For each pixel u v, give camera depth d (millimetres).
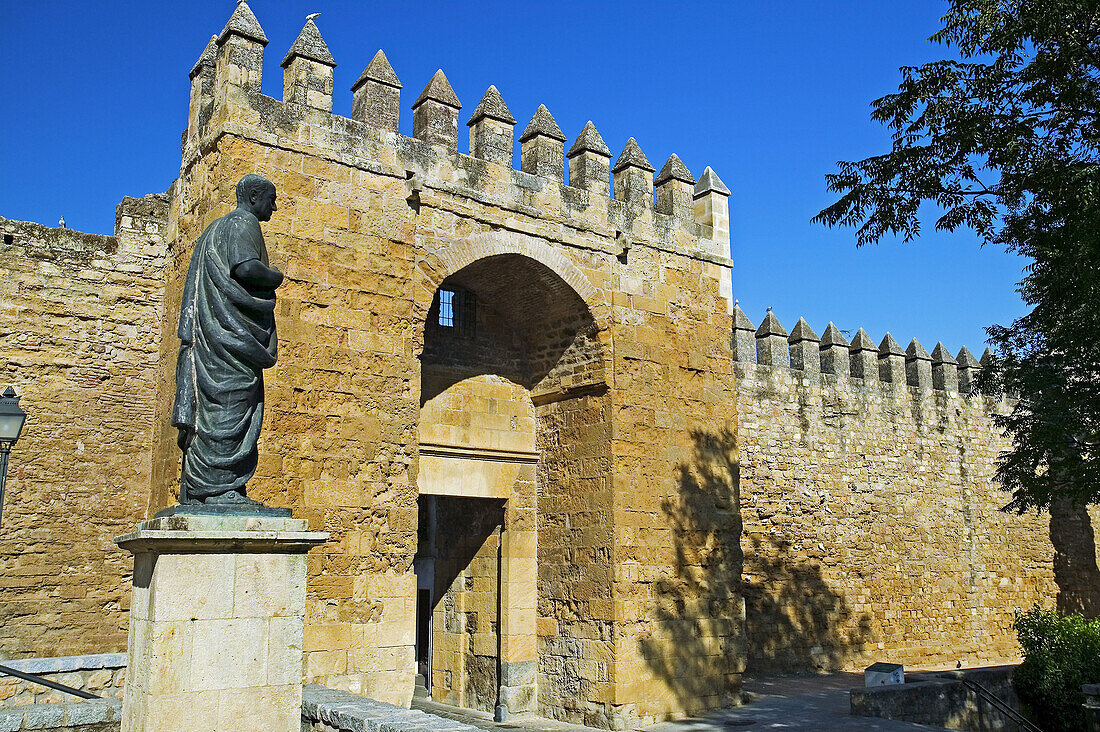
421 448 17797
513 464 19109
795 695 19922
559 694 17828
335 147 15078
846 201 14539
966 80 13555
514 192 17172
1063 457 16859
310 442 13961
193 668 7180
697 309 19516
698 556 18312
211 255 8117
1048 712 19141
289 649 7633
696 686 17656
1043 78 13336
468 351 18891
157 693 7000
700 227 20094
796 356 26688
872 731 15398
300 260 14375
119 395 15797
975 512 29688
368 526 14289
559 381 18891
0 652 14188
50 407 15195
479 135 17219
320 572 13688
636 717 16703
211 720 7191
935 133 13648
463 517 20266
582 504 18062
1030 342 18141
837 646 25109
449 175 16359
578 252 17891
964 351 31094
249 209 8570
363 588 14055
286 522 7785
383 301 15133
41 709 10234
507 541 18766
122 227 16281
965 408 30359
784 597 24344
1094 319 13898
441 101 16609
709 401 19250
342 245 14852
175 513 7562
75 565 15000
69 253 15734
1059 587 31656
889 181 14203
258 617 7520
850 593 25844
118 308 16031
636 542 17469
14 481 14711
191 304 8141
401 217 15633
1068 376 16812
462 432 18438
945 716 17781
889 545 27141
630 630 17016
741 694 18375
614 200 18734
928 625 27562
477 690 19047
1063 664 19141
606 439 17734
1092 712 15609
